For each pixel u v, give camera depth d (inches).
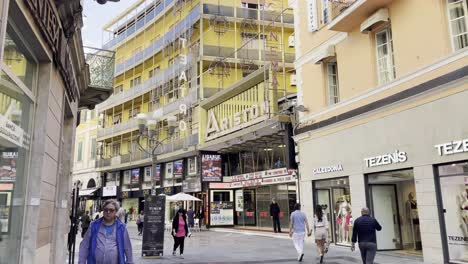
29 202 240.8
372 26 547.5
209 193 1108.5
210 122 1120.2
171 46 1385.3
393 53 525.3
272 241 742.5
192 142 1160.2
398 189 542.0
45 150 258.4
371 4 523.8
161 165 1366.9
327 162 629.0
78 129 1827.0
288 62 1107.3
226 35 1227.9
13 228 222.7
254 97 932.6
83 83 452.4
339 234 610.9
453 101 419.8
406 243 524.7
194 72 1211.9
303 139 698.8
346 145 586.2
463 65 411.2
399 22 503.8
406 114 480.7
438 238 431.5
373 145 532.7
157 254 536.1
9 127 207.5
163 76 1381.6
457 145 410.3
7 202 210.1
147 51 1517.0
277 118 764.6
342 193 602.9
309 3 692.1
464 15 430.6
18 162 226.2
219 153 1150.3
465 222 408.5
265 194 968.9
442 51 440.8
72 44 335.3
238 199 1103.6
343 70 607.5
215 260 500.1
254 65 1204.5
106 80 487.8
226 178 1133.1
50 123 277.9
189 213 1058.7
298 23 738.8
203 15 1193.4
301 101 715.4
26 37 218.7
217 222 1091.9
